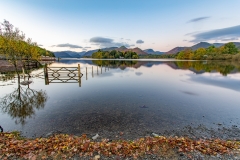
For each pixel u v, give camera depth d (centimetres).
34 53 2864
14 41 1861
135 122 705
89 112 834
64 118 752
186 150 421
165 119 742
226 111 858
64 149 422
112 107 920
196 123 698
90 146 443
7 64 2627
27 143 462
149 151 419
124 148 435
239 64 5134
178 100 1078
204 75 2483
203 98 1135
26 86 1541
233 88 1495
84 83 1752
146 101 1052
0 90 1364
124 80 1994
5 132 587
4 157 385
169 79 2088
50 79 1875
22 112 847
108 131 617
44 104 983
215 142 486
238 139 554
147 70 3444
